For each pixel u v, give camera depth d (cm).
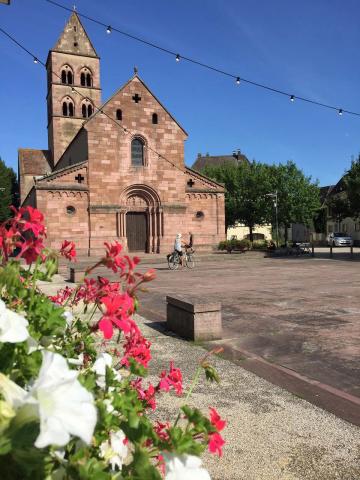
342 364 588
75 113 4506
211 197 3419
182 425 384
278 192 4778
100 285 219
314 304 1067
